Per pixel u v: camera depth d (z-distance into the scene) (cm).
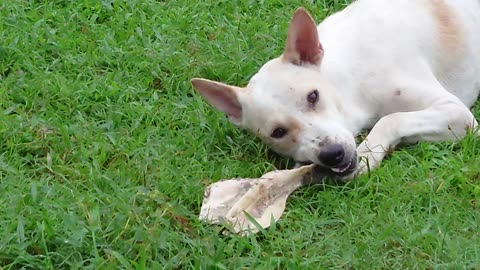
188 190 612
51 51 782
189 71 751
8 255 545
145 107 709
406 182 614
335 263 546
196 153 659
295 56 643
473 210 589
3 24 804
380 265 543
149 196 595
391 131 643
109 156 660
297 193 611
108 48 779
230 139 670
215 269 540
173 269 545
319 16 829
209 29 815
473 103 728
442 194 601
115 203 587
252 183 603
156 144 668
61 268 546
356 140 664
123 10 840
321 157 609
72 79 750
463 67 708
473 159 632
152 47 786
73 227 558
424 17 699
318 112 629
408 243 556
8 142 659
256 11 841
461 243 553
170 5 852
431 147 646
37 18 819
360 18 696
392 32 685
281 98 630
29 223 564
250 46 789
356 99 664
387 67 671
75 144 669
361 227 574
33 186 598
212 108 706
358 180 618
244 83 749
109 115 704
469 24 714
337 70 656
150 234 554
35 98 716
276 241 564
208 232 571
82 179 627
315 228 577
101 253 554
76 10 835
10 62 761
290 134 628
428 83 676
